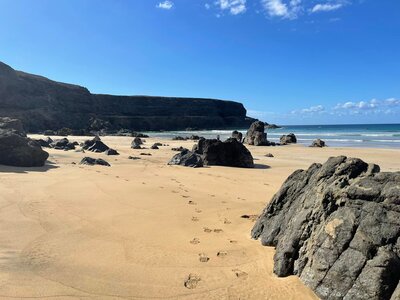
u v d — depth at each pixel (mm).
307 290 6719
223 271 7668
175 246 9078
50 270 7621
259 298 6586
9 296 6492
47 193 14484
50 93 118875
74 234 9852
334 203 7449
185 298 6621
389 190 6727
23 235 9617
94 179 18344
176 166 25625
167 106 162000
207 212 12398
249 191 16578
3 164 22578
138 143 47281
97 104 137625
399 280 5891
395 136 74188
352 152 38156
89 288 6926
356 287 6090
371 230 6527
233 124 173125
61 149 38281
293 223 8094
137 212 12188
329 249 6832
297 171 9969
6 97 103188
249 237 9742
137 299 6586
